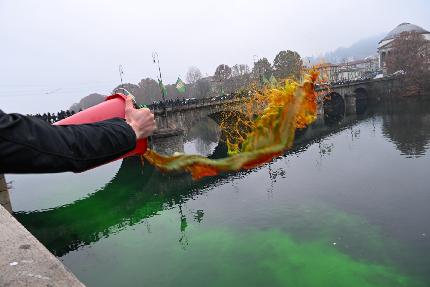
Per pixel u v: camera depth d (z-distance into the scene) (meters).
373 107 86.31
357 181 31.61
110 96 1.73
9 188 39.19
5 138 1.21
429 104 74.31
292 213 25.72
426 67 86.69
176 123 40.53
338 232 22.02
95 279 19.42
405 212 23.94
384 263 18.17
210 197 31.28
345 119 72.56
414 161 36.00
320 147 47.97
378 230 21.78
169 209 29.47
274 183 33.53
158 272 19.47
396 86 90.31
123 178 39.00
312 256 19.42
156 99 103.50
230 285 17.56
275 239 21.78
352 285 16.64
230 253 20.73
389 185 29.62
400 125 56.59
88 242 24.25
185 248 21.91
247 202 28.95
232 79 67.12
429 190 27.33
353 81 84.56
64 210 30.73
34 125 1.28
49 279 2.59
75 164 1.32
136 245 23.14
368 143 46.94
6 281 2.57
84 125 1.40
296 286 17.00
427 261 18.00
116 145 1.40
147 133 1.53
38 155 1.25
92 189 36.41
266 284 17.30
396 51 93.69
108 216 28.88
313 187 31.17
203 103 43.97
